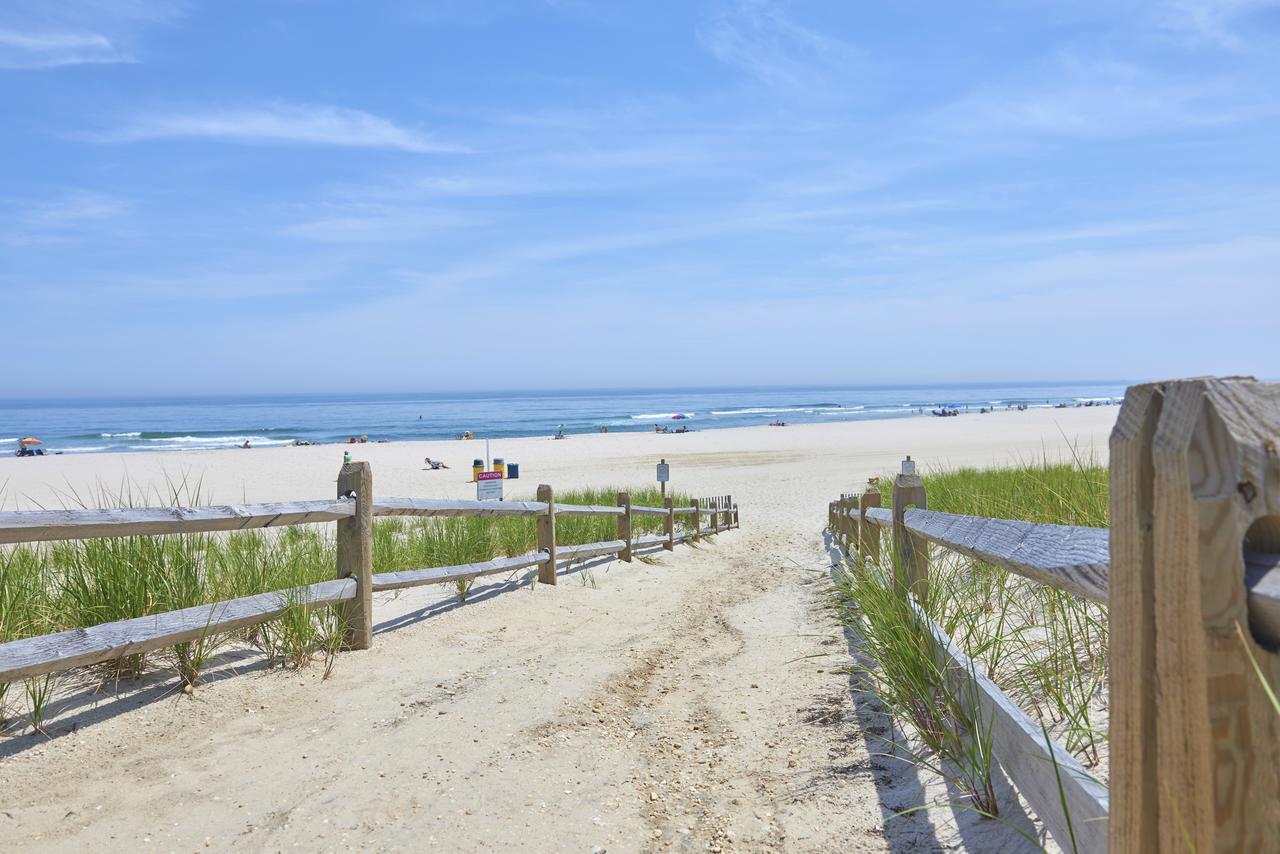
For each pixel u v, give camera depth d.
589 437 54.97
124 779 3.07
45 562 4.56
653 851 2.71
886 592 4.17
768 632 5.82
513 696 4.26
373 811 2.96
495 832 2.83
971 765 2.88
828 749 3.42
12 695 3.57
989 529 2.66
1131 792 1.19
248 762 3.29
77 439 67.00
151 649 3.66
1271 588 0.97
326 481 28.77
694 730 3.83
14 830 2.68
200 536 5.09
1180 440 1.09
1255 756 1.01
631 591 7.78
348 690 4.18
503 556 8.60
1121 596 1.22
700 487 24.47
